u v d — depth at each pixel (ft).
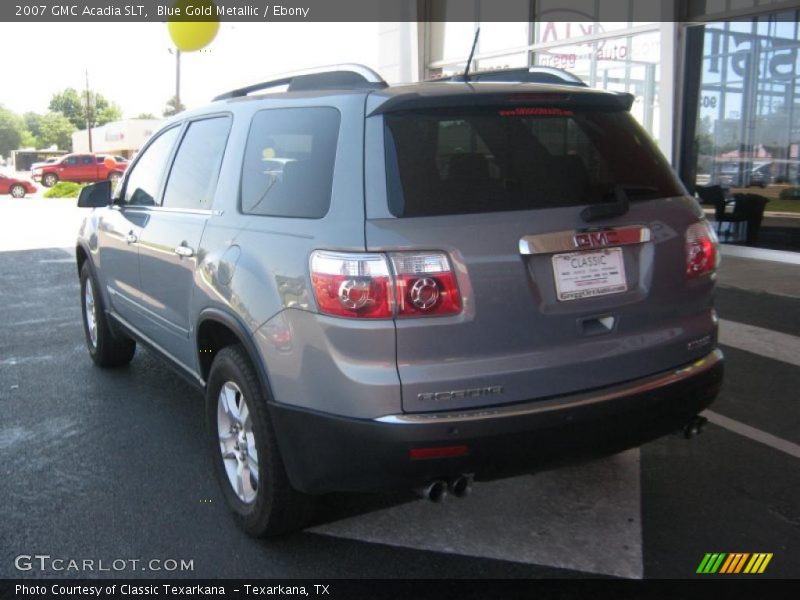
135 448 15.29
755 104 34.60
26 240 51.98
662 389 10.66
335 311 9.62
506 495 13.10
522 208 10.05
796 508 12.53
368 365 9.46
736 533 11.80
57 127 316.19
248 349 11.04
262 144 12.16
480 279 9.61
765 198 34.91
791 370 19.44
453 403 9.52
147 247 15.47
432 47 53.26
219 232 12.39
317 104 11.15
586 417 10.03
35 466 14.47
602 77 41.01
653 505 12.69
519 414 9.64
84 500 13.10
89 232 19.85
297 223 10.57
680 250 11.14
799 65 32.73
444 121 10.25
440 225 9.60
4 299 30.40
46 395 18.47
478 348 9.66
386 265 9.38
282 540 11.78
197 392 18.70
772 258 34.65
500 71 13.47
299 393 10.14
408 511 12.60
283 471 10.94
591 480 13.58
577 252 10.26
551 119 10.85
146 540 11.82
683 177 37.70
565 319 10.12
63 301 30.01
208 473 14.16
